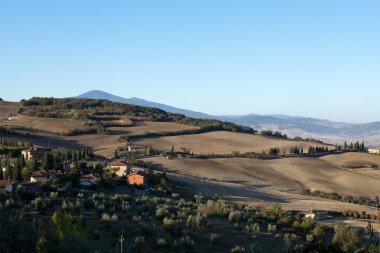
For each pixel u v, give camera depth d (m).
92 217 82.12
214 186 176.38
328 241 99.81
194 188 162.88
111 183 136.12
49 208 83.31
